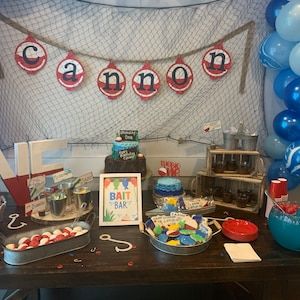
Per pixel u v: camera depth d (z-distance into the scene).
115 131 1.76
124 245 1.20
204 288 1.83
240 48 1.71
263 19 1.68
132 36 1.67
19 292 1.26
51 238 1.14
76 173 1.78
